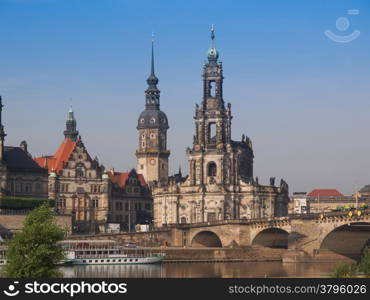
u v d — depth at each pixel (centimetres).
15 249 14712
